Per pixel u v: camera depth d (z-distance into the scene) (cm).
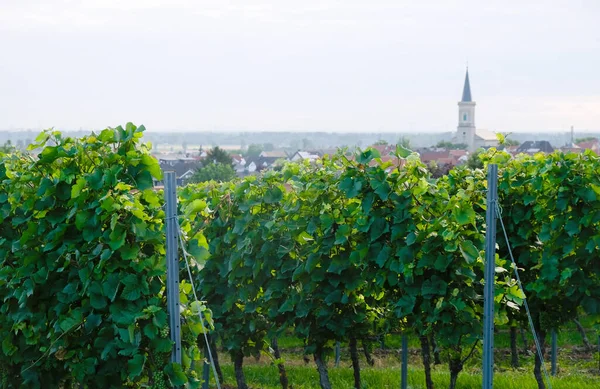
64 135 730
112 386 650
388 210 770
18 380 757
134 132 634
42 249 684
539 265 926
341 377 1077
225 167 6812
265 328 929
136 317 609
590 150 902
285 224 855
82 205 632
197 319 631
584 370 1157
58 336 664
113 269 626
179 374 607
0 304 751
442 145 15925
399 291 796
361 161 779
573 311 943
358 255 788
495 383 998
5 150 884
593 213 884
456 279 743
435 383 1006
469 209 715
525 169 962
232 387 1059
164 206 625
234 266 890
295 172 897
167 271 609
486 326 699
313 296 845
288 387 1047
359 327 869
